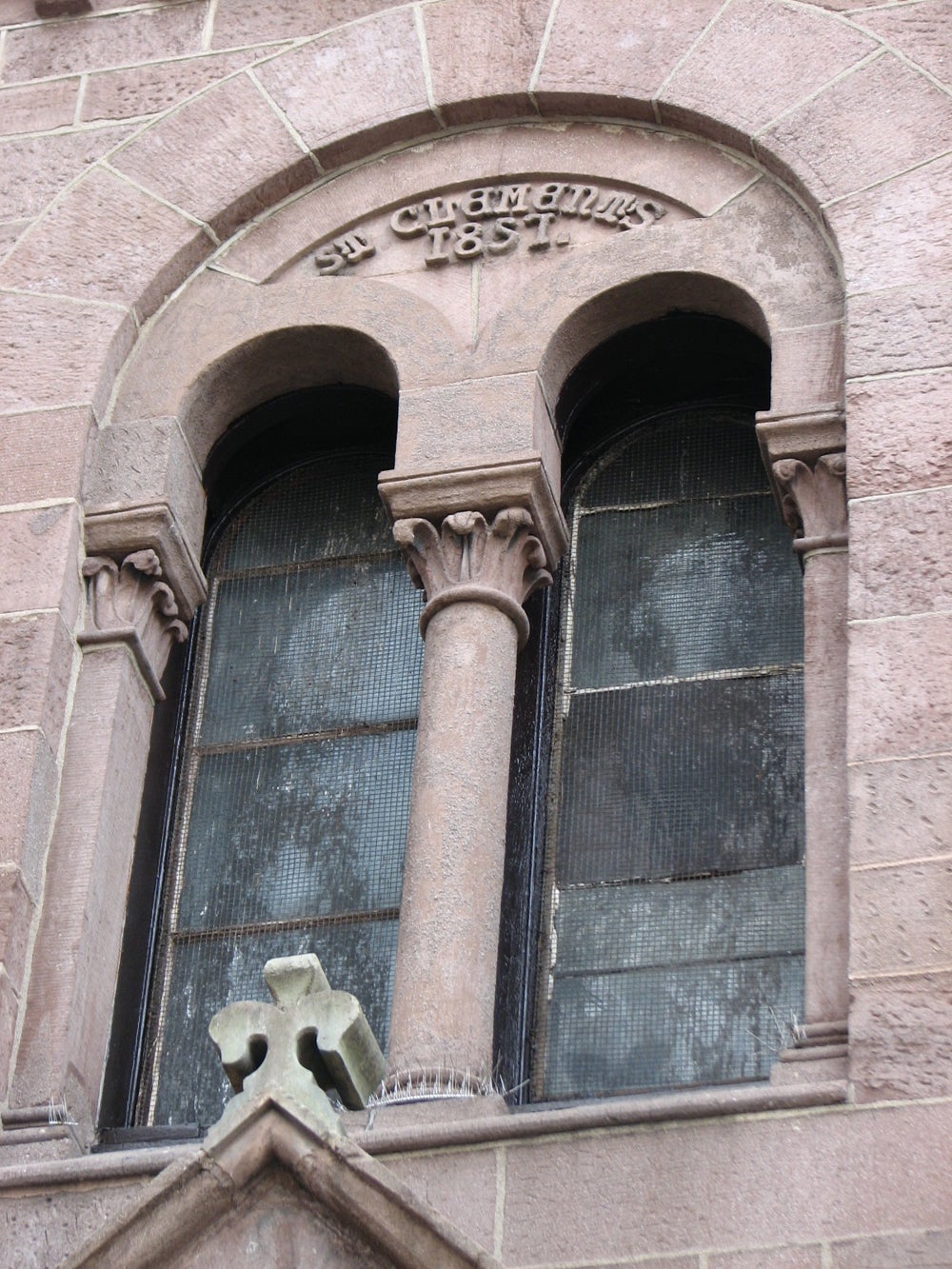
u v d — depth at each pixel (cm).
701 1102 812
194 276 1062
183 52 1106
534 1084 910
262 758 1010
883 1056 806
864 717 867
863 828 847
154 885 986
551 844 955
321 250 1062
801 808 942
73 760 959
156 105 1094
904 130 1002
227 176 1069
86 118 1097
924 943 823
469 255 1038
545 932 939
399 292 1036
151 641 1002
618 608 1003
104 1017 932
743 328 1018
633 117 1052
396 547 1045
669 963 924
